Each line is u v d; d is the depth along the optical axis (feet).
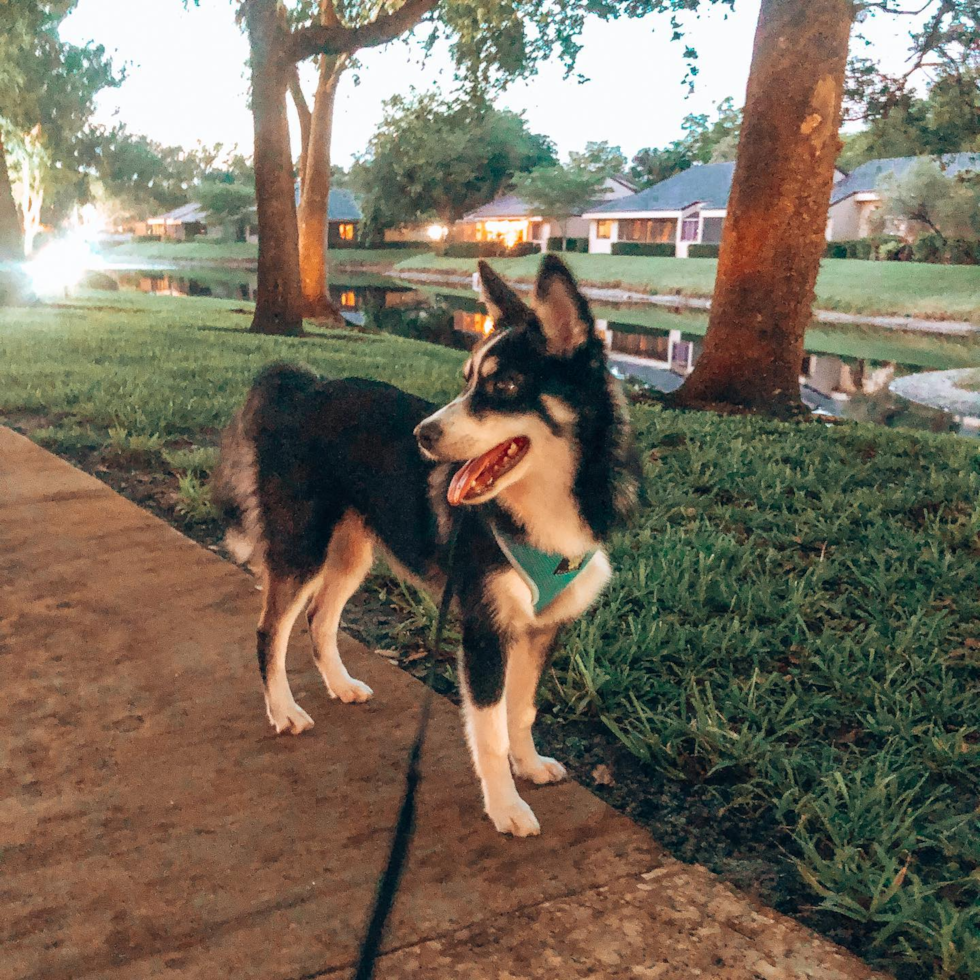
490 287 9.50
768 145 32.19
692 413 30.55
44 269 88.69
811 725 11.32
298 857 8.43
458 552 9.05
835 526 17.79
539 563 8.71
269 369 11.57
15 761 9.78
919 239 118.73
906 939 7.88
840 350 74.84
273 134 52.75
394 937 7.49
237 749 10.23
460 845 8.75
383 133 97.50
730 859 8.93
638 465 9.53
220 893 7.91
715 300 34.83
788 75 31.40
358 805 9.29
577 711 11.35
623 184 206.69
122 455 21.84
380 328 76.59
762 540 17.71
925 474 22.27
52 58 101.65
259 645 10.62
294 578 10.55
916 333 90.53
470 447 8.36
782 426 28.66
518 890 8.15
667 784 10.16
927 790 10.10
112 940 7.32
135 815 8.94
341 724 10.93
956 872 8.70
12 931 7.38
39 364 34.24
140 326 51.93
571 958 7.37
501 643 8.97
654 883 8.35
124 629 13.08
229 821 8.92
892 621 13.87
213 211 245.24
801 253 33.01
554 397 8.57
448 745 10.59
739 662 12.88
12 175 126.52
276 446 10.75
